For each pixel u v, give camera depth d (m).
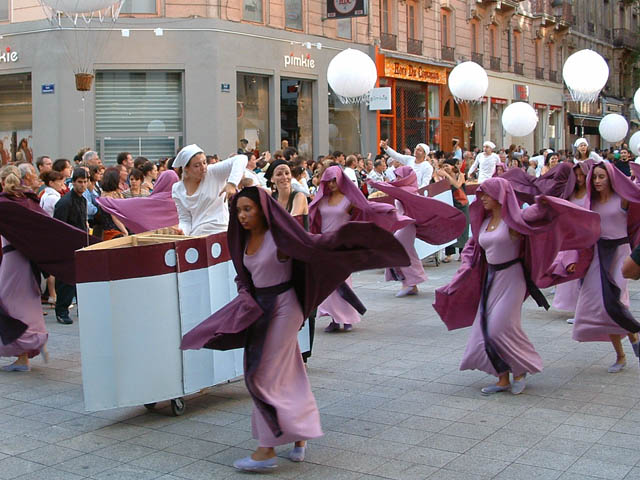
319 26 25.89
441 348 9.00
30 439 6.23
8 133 22.36
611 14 54.62
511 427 6.30
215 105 21.95
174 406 6.70
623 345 9.01
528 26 41.75
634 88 57.09
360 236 5.17
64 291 10.59
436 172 15.84
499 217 7.18
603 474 5.32
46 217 7.75
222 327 5.50
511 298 7.09
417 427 6.34
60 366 8.49
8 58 21.83
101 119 21.64
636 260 4.55
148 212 9.09
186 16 21.72
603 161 8.01
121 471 5.55
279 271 5.50
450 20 34.31
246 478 5.39
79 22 20.94
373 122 28.61
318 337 9.70
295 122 25.27
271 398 5.43
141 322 6.43
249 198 5.36
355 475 5.39
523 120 21.28
